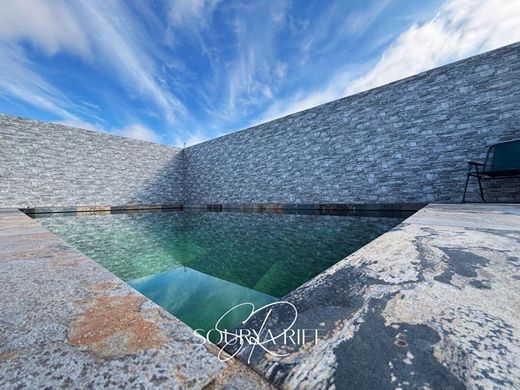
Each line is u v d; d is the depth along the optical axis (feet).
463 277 2.63
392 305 2.09
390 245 3.97
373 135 16.78
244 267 6.58
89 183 24.95
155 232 12.42
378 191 16.60
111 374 1.37
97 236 11.39
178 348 1.63
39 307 2.16
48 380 1.31
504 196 12.27
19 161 20.95
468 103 13.28
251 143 24.75
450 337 1.63
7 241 5.23
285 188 21.94
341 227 11.41
